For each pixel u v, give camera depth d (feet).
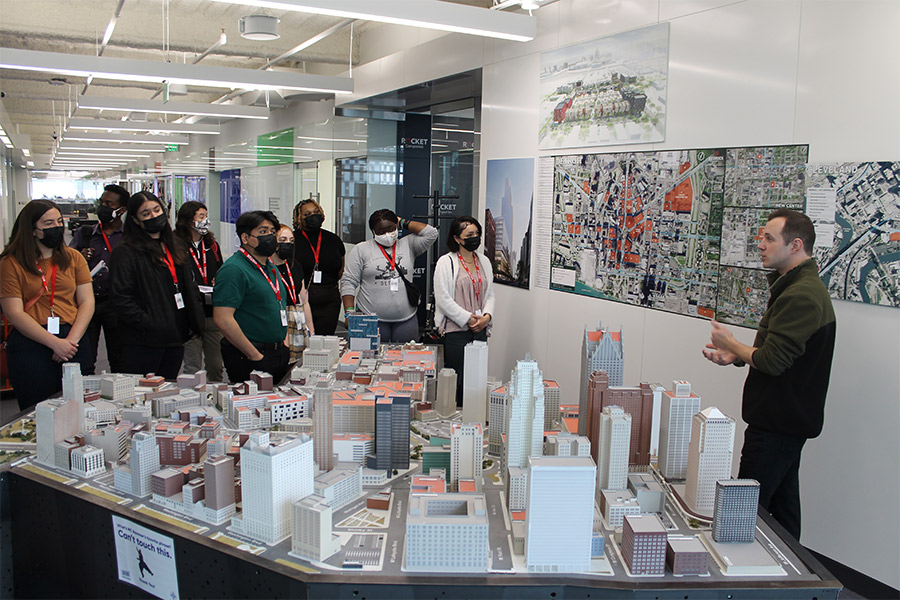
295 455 6.03
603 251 14.07
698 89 11.55
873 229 8.82
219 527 6.20
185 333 13.24
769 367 7.86
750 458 8.49
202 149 49.83
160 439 7.09
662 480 7.34
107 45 22.90
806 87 9.68
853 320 9.21
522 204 16.78
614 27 13.44
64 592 7.22
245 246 11.87
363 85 23.54
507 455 6.81
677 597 5.34
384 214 15.24
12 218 61.31
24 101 40.73
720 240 11.20
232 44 24.06
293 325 12.72
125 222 12.32
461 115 23.27
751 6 10.50
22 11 20.86
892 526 8.79
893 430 8.73
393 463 7.49
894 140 8.55
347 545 5.86
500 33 12.64
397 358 10.84
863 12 8.87
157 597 6.34
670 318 12.34
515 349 17.43
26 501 7.43
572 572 5.55
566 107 14.97
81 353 11.99
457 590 5.34
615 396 7.37
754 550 5.88
